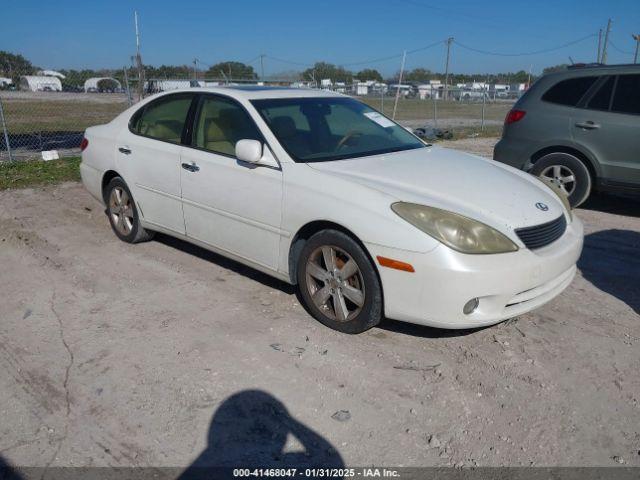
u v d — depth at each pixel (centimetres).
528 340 378
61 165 967
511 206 362
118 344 370
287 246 400
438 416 303
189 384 327
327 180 376
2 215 666
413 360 353
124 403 310
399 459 272
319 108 468
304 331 386
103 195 580
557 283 375
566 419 302
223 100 459
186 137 476
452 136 1584
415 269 332
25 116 2262
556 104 701
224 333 384
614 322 407
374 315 361
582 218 686
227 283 467
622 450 280
